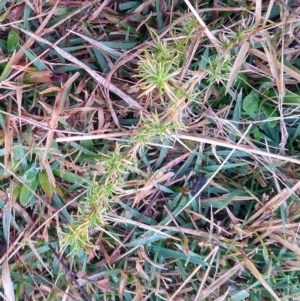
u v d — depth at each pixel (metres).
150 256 0.35
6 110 0.31
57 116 0.30
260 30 0.29
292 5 0.31
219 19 0.32
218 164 0.33
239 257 0.34
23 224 0.34
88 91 0.32
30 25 0.31
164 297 0.35
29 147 0.31
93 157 0.32
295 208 0.34
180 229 0.34
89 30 0.32
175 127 0.29
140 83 0.29
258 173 0.34
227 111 0.32
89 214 0.30
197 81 0.29
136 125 0.32
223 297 0.34
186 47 0.29
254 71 0.31
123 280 0.34
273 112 0.32
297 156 0.33
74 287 0.34
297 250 0.33
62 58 0.31
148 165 0.33
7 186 0.33
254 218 0.34
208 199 0.34
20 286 0.34
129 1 0.32
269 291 0.33
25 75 0.31
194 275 0.35
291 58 0.32
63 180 0.33
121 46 0.31
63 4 0.31
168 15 0.32
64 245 0.31
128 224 0.34
